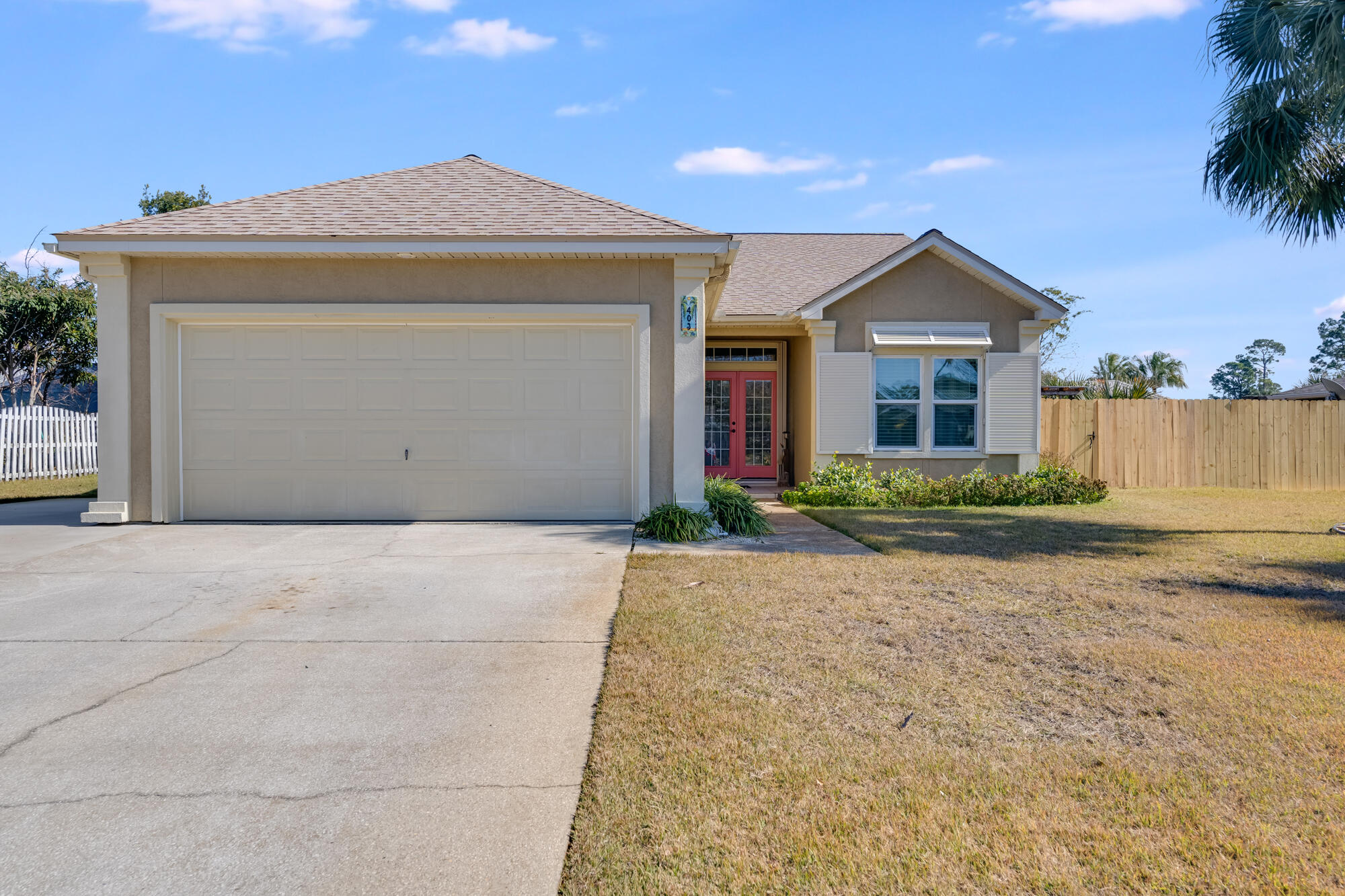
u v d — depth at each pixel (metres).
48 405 22.67
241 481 9.09
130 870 2.29
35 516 9.79
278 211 9.19
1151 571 6.38
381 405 9.10
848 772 2.87
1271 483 14.90
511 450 9.15
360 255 8.65
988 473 12.86
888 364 12.94
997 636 4.54
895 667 3.99
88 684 3.83
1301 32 8.37
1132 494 13.56
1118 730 3.24
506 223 8.90
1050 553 7.24
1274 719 3.32
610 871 2.27
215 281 8.87
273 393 9.08
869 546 7.68
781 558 6.86
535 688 3.77
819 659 4.11
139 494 8.92
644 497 8.92
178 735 3.24
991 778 2.82
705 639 4.43
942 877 2.23
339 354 9.09
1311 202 9.21
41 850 2.40
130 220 8.87
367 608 5.22
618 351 9.16
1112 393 23.16
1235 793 2.70
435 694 3.70
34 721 3.39
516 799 2.72
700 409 8.84
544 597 5.50
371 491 9.11
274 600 5.44
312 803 2.69
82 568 6.47
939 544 7.78
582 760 3.02
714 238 8.60
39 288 20.38
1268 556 7.16
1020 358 12.82
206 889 2.20
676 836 2.45
